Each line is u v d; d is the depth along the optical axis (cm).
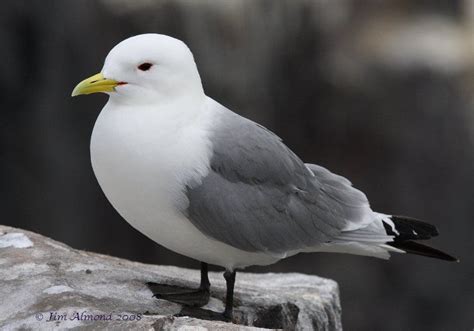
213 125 679
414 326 1627
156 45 661
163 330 596
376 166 1692
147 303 680
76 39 1627
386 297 1620
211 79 1619
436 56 1744
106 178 664
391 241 734
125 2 1617
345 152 1695
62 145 1633
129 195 660
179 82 666
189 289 728
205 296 723
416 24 1839
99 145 661
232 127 687
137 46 660
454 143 1694
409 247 742
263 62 1650
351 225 730
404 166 1688
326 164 1692
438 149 1688
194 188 658
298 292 846
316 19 1684
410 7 1877
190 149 658
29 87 1638
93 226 1633
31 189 1639
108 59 670
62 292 652
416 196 1678
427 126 1695
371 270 1619
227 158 674
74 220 1627
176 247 697
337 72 1692
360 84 1692
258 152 688
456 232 1670
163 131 653
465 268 1648
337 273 1619
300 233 706
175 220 666
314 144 1691
